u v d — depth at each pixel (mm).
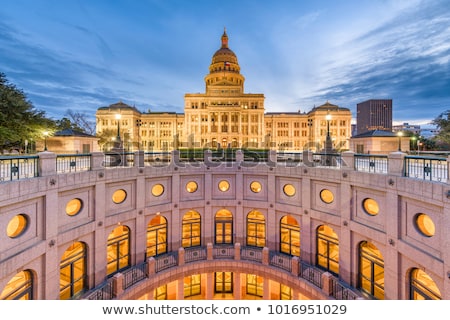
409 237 9648
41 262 9891
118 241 13977
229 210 17750
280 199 16297
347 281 12586
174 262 15391
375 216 11281
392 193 10234
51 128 28797
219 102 85375
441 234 8227
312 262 14570
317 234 14641
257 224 17438
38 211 9750
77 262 11906
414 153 26109
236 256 16062
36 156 9867
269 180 16547
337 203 13336
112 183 13516
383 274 11211
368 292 11844
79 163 13336
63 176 10711
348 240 12531
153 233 15945
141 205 14883
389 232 10375
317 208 14438
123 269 14172
